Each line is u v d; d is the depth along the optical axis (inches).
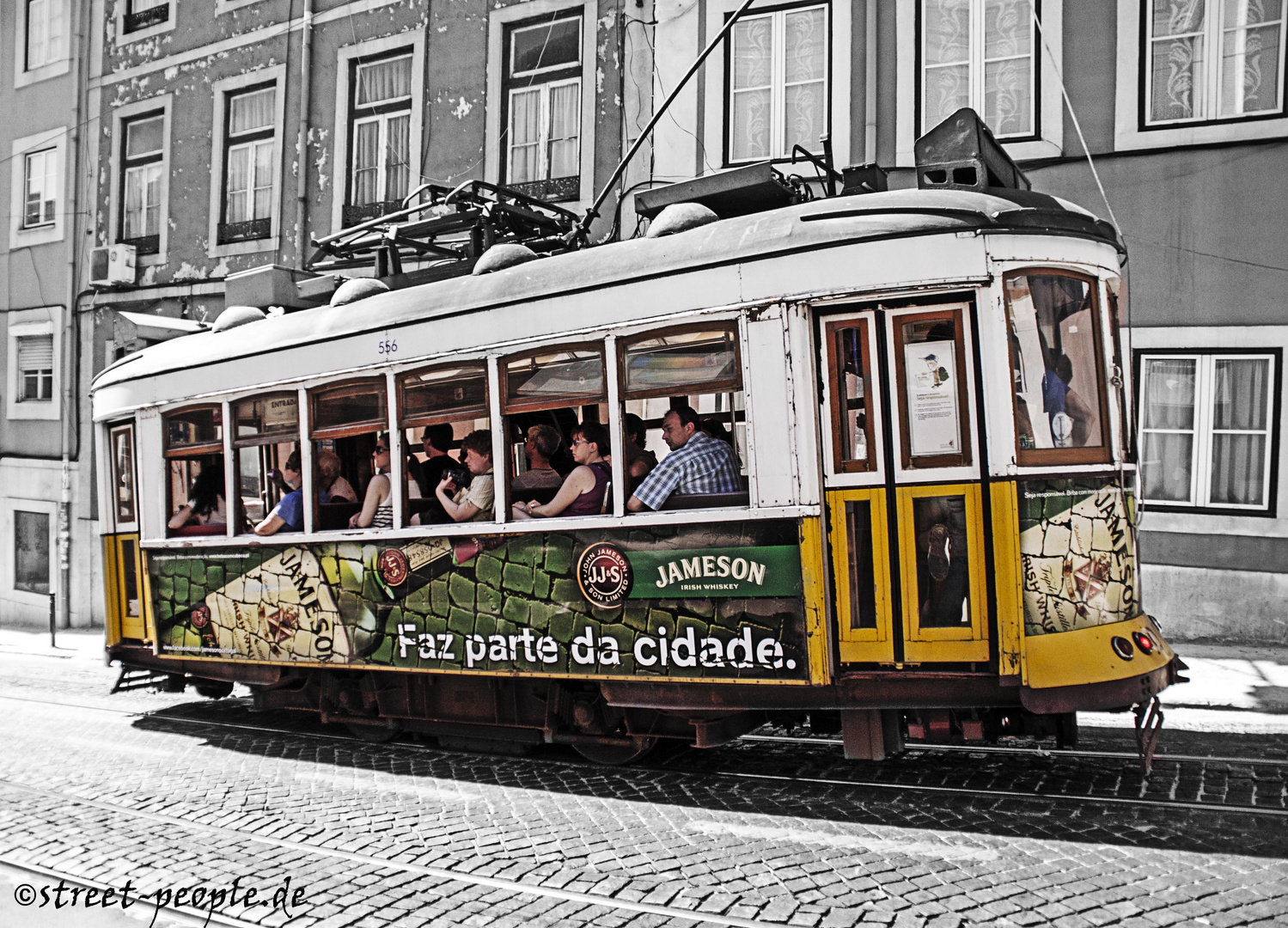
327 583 302.7
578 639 252.4
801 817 216.7
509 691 279.7
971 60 449.4
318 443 308.2
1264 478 410.0
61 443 711.7
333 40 613.9
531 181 549.3
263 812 241.9
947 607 217.9
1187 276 419.5
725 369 232.1
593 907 173.0
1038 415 217.0
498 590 266.1
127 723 362.9
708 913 167.8
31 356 740.7
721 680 232.1
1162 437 425.7
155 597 355.3
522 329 260.1
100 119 712.4
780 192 266.1
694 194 275.0
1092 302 227.1
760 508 227.0
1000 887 171.6
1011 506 211.0
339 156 610.2
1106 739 271.3
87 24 719.7
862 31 462.9
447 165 572.7
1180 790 222.1
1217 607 414.0
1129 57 425.1
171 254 681.0
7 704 407.5
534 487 265.7
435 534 277.4
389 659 287.6
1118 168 428.1
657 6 506.9
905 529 221.0
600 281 247.9
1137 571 229.8
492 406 265.3
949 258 215.5
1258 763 242.5
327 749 310.2
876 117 461.1
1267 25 408.8
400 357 282.8
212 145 664.4
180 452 347.6
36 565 730.2
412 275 331.3
